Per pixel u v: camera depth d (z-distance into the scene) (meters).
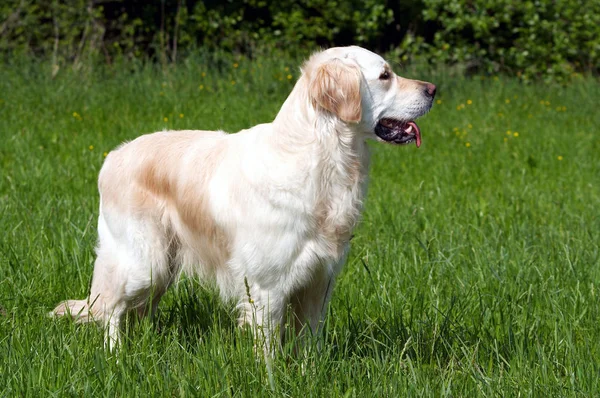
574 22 19.98
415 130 5.47
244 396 4.77
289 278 5.24
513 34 20.11
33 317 5.80
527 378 5.03
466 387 4.94
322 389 4.85
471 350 5.54
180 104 14.74
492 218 8.89
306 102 5.17
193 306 6.12
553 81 19.50
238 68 17.59
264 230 5.17
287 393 4.88
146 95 15.45
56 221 7.88
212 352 5.15
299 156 5.13
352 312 6.19
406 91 5.39
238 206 5.27
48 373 4.91
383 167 11.48
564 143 13.73
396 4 19.73
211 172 5.46
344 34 20.08
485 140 13.64
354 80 5.09
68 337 5.45
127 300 5.86
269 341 5.34
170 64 17.62
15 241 7.31
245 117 14.11
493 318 5.99
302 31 19.30
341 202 5.25
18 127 13.01
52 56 17.33
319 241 5.23
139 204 5.71
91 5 17.73
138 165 5.76
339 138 5.18
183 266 5.86
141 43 18.80
